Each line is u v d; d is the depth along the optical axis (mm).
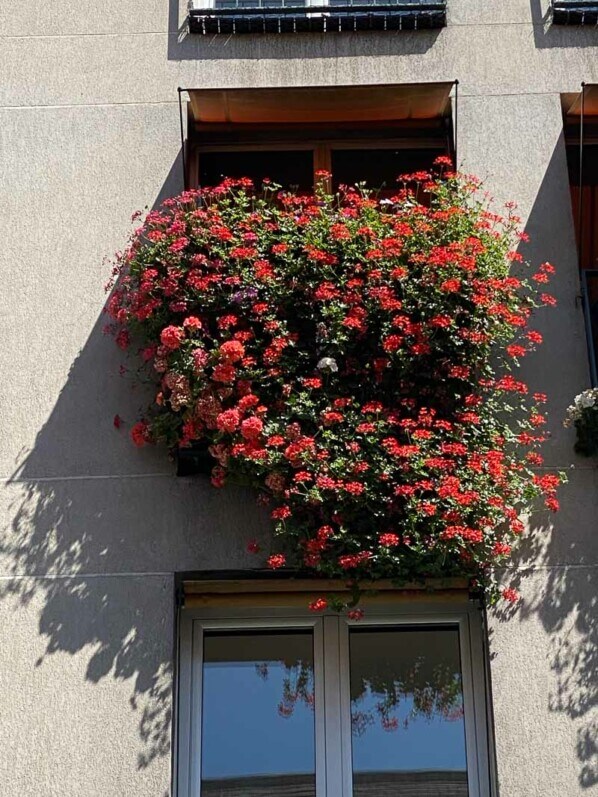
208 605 6242
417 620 6301
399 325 6109
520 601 6051
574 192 7492
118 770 5719
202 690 6156
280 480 5883
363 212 6559
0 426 6438
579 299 6773
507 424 6430
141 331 6398
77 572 6109
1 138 7137
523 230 6945
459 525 5711
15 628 5980
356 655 6250
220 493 6270
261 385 6066
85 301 6746
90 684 5875
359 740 6062
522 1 7555
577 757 5742
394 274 6207
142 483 6301
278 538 6156
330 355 6152
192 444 6203
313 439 5887
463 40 7453
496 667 5922
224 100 7137
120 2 7523
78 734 5781
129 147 7145
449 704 6125
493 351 6570
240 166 7438
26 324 6680
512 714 5832
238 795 5957
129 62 7363
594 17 7449
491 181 7074
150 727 5801
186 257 6352
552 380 6574
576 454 6391
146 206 7000
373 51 7441
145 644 5973
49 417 6461
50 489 6289
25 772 5703
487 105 7258
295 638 6289
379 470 5820
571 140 7469
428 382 6211
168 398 6254
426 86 7066
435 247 6312
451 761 6012
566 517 6234
